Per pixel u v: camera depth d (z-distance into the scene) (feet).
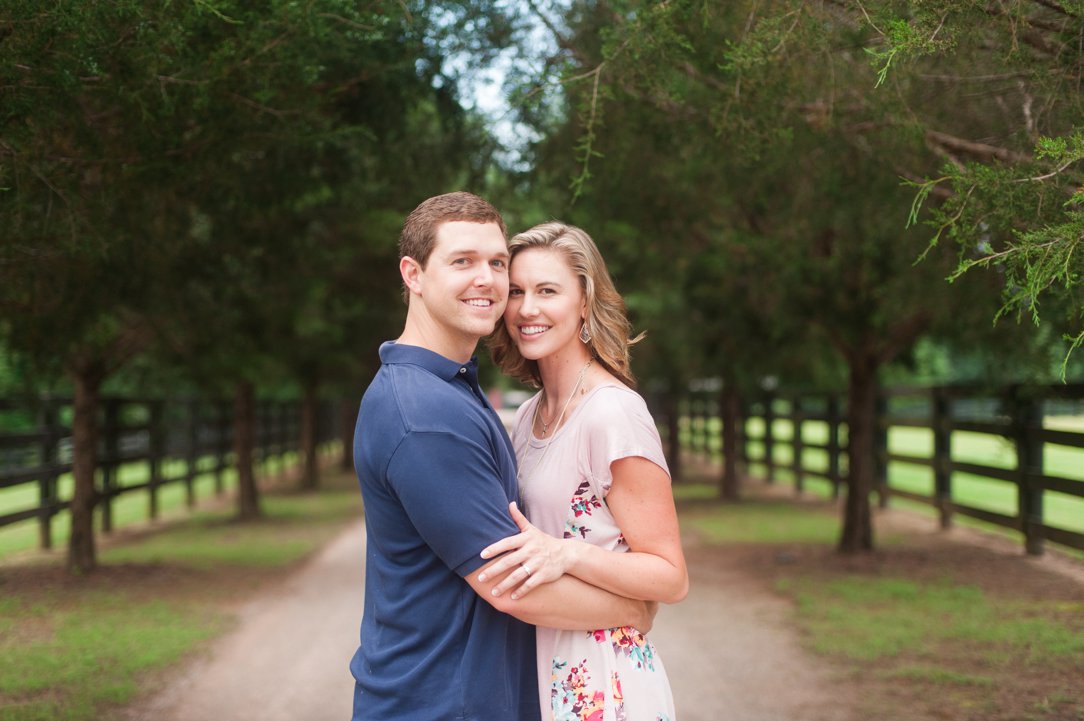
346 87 14.47
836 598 21.24
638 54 10.73
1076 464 43.50
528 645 6.98
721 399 45.19
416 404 6.39
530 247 7.36
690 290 33.55
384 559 6.72
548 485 7.09
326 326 37.86
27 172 10.65
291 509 44.68
